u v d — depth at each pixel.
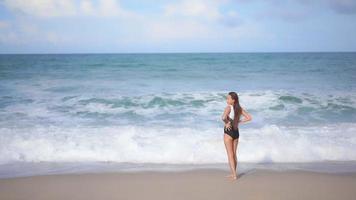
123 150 8.35
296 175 6.81
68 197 5.68
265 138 9.15
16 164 7.57
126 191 5.95
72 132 9.83
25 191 5.96
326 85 18.64
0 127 10.38
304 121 11.36
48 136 9.40
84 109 13.05
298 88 17.53
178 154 8.11
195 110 12.89
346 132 9.85
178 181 6.46
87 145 8.67
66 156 8.05
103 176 6.77
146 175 6.82
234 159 6.56
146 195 5.75
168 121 11.28
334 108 13.16
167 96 14.98
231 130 6.44
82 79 21.95
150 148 8.46
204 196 5.70
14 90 17.17
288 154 8.14
